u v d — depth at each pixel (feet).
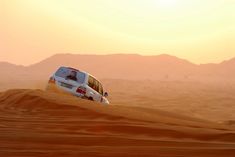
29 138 30.48
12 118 41.55
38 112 45.70
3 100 53.93
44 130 34.63
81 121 39.63
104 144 29.40
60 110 45.93
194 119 61.05
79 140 30.42
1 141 28.99
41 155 24.91
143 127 36.19
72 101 50.72
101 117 42.06
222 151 27.68
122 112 46.32
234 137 34.17
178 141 31.65
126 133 34.78
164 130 35.53
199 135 34.55
